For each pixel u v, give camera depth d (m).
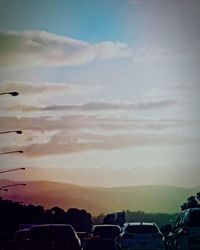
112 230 38.75
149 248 30.09
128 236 30.39
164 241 30.59
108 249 38.34
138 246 30.06
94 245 38.41
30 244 24.44
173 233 28.52
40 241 24.45
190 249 25.80
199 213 26.39
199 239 25.83
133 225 31.00
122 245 30.31
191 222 26.17
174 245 28.08
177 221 28.73
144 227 30.83
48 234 24.59
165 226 30.06
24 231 41.03
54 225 25.06
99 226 39.03
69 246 24.45
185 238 26.02
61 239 24.55
